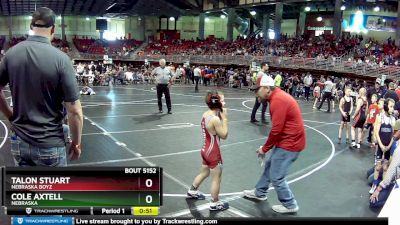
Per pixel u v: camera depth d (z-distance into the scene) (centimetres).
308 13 4203
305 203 586
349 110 1043
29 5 3903
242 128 1189
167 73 1405
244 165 781
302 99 2280
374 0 3256
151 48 4525
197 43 4438
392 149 604
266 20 4497
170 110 1430
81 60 3850
